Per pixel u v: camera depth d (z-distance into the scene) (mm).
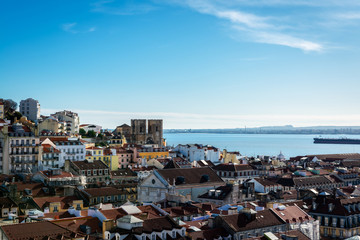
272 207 164125
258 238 126312
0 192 188375
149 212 144875
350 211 180125
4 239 105938
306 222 161125
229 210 156000
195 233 127375
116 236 115750
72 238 108938
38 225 113375
